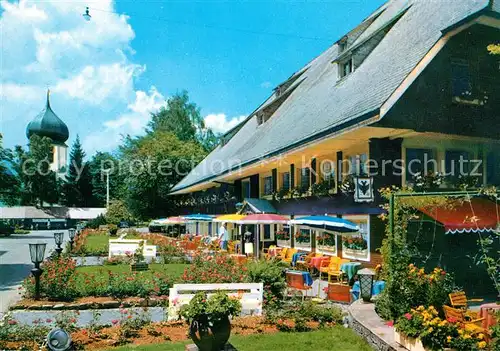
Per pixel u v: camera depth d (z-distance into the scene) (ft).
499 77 50.80
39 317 38.14
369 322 29.37
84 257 80.94
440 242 42.65
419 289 27.17
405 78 46.19
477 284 42.93
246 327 32.09
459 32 47.57
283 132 77.61
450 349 21.07
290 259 66.64
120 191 229.25
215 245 89.86
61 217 275.18
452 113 48.24
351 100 56.03
